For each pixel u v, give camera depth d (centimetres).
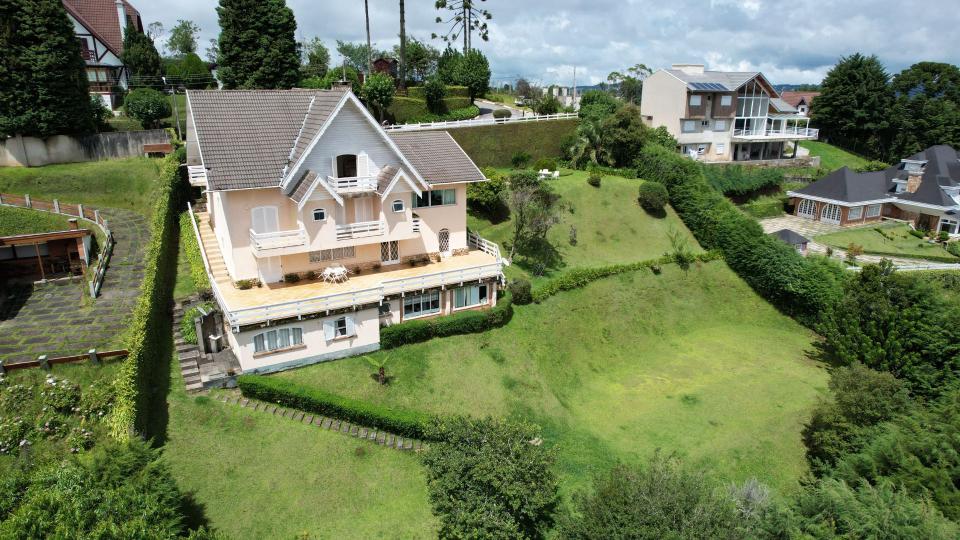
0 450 2458
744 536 2169
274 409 2958
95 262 4016
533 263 4816
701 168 6806
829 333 4194
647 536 2064
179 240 4375
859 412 3228
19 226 4141
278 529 2452
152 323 3094
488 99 11581
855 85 9875
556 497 2812
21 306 3512
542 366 3831
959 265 5797
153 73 7319
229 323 3008
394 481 2759
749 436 3484
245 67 6341
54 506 1767
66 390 2700
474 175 4125
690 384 4028
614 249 5428
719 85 7738
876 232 6844
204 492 2497
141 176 5112
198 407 2862
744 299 5284
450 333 3741
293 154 3488
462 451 2473
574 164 6681
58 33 5053
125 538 1686
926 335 3697
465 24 9156
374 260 3922
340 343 3375
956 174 7344
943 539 2172
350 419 2970
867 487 2539
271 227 3503
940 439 2816
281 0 6512
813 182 7575
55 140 5209
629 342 4478
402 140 4172
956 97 10525
